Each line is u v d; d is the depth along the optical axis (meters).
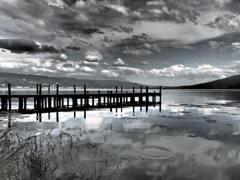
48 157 7.00
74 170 6.19
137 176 6.03
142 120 17.83
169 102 45.22
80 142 9.61
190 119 18.56
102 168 6.50
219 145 9.61
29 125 14.50
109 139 10.41
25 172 5.11
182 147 9.19
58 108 22.50
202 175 6.26
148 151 8.48
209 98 65.06
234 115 21.62
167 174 6.24
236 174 6.38
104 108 30.08
